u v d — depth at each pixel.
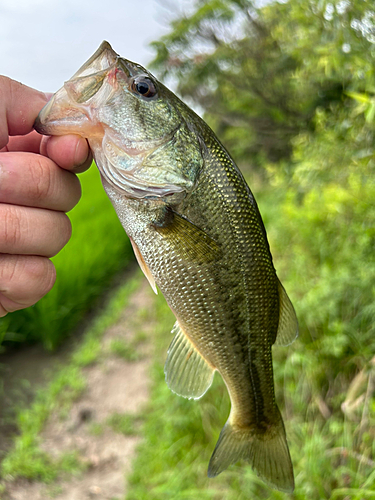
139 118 0.19
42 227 0.14
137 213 0.20
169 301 0.21
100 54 0.19
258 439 0.24
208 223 0.20
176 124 0.20
